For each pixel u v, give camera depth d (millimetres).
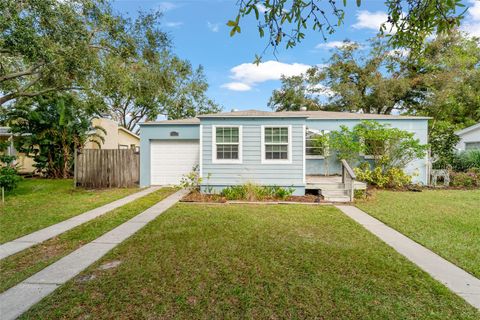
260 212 7195
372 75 23094
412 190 10867
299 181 9531
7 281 3354
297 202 8578
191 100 26750
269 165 9609
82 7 9688
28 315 2660
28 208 7559
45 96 13367
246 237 5059
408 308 2832
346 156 11773
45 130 13711
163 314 2689
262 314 2705
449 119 22438
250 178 9664
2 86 11578
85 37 9617
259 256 4160
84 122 14484
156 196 9688
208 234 5234
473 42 20422
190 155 12289
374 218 6586
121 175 11953
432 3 2648
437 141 14359
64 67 9453
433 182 12125
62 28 8859
